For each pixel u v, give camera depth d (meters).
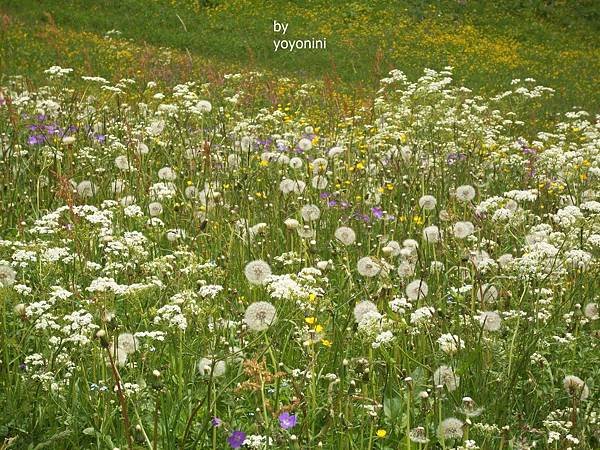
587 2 29.98
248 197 6.18
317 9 26.47
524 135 13.07
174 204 5.82
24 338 3.87
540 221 5.87
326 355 4.15
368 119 8.84
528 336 4.17
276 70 20.23
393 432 3.71
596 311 4.50
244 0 26.06
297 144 8.03
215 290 3.85
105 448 3.43
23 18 21.86
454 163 7.71
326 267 4.40
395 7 27.09
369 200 6.33
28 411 3.51
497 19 27.98
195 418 3.63
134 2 24.61
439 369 3.73
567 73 24.00
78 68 16.58
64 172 6.20
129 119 8.29
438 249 5.34
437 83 8.34
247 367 3.32
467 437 3.34
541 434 3.70
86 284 4.42
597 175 7.30
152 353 3.89
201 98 9.53
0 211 5.76
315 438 3.47
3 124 7.62
